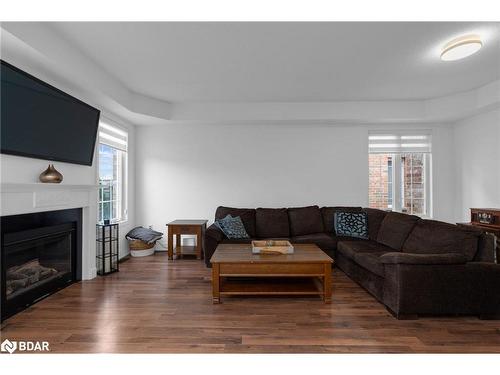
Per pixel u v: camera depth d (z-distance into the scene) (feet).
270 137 15.96
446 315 8.01
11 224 8.04
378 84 12.20
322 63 10.07
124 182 15.08
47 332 7.13
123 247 14.65
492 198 13.23
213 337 6.88
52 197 9.14
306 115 14.62
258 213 14.67
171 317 7.93
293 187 15.97
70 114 9.61
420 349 6.39
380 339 6.79
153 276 11.58
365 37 8.27
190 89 12.72
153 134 15.96
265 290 9.20
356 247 11.25
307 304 8.86
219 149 15.99
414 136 16.07
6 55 7.57
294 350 6.34
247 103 14.66
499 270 7.80
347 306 8.69
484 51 9.23
